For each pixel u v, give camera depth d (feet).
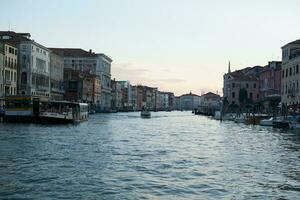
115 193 52.26
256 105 338.34
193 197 50.90
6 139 114.52
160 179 61.11
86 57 503.20
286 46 249.55
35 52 311.06
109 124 226.58
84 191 53.01
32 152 87.66
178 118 394.93
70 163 74.18
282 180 61.16
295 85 227.81
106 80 547.90
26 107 188.65
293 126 177.27
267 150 99.55
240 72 479.82
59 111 191.31
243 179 61.72
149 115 389.39
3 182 57.21
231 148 104.32
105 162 76.33
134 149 99.35
